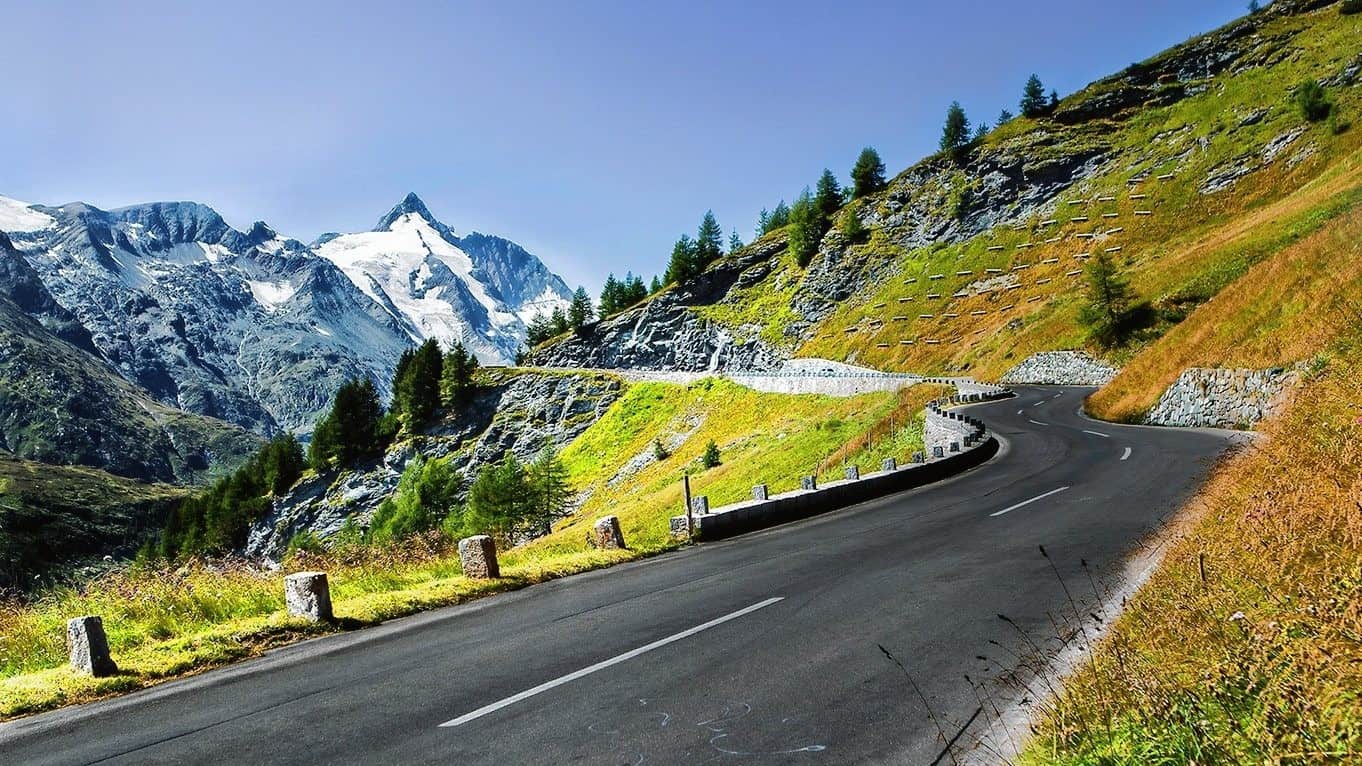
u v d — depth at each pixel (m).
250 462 136.88
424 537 15.79
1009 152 129.12
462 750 5.13
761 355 131.12
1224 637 4.81
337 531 110.62
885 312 115.50
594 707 5.80
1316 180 68.31
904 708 5.45
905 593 8.85
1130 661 4.95
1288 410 14.16
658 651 7.20
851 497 19.44
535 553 15.43
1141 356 40.78
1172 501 13.35
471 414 117.38
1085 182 116.06
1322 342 21.50
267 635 8.89
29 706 6.83
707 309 152.88
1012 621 7.31
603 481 76.44
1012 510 14.82
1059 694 5.21
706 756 4.82
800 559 11.79
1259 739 3.59
